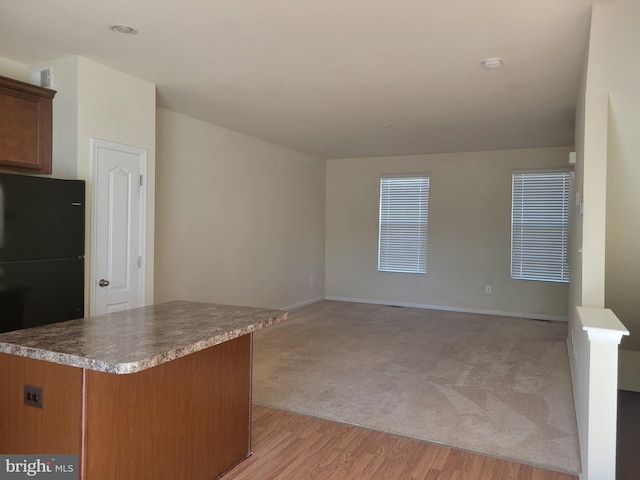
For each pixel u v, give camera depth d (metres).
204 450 2.32
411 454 2.70
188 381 2.21
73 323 2.35
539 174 6.73
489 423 3.12
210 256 5.45
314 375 4.07
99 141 3.52
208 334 2.11
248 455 2.66
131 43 3.10
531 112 4.72
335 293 8.23
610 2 2.46
